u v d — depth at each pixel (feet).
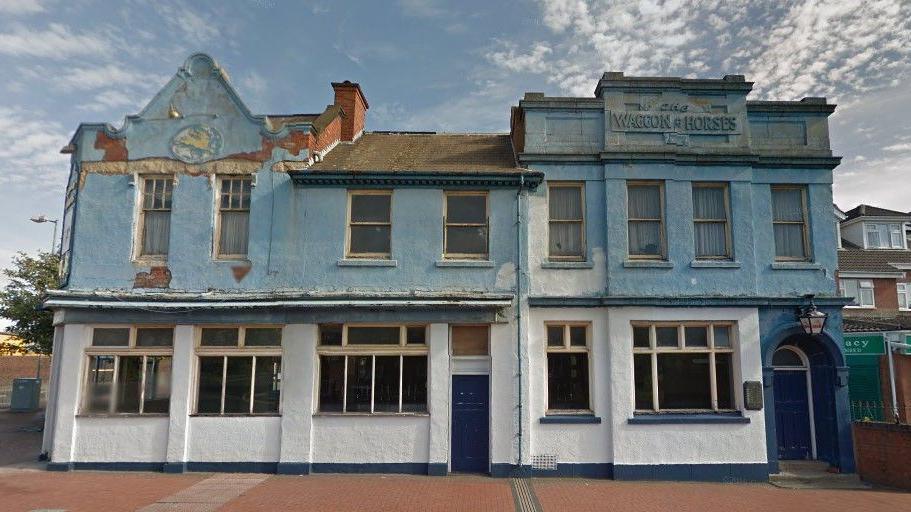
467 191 47.32
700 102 48.96
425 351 45.14
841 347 45.70
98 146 47.34
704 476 43.73
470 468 44.14
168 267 45.78
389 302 43.78
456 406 44.70
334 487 39.50
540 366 45.09
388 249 46.80
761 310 46.19
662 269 46.32
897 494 39.96
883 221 111.55
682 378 45.80
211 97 47.98
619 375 44.78
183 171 47.03
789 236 48.21
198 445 43.80
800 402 47.60
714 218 47.93
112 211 46.62
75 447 43.88
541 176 46.47
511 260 46.06
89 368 45.14
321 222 46.50
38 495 36.45
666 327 46.32
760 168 48.26
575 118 48.80
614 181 47.34
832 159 48.06
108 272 45.80
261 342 45.42
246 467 43.62
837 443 44.91
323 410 44.62
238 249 46.75
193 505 34.76
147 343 45.50
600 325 45.70
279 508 34.37
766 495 39.65
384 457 43.68
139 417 44.16
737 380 45.37
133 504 34.81
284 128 47.52
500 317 44.80
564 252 47.32
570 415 44.65
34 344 83.97
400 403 44.68
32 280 78.33
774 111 49.21
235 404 44.68
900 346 54.70
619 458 43.65
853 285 100.07
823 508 36.50
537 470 43.80
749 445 44.19
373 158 50.93
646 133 48.32
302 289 45.50
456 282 45.78
